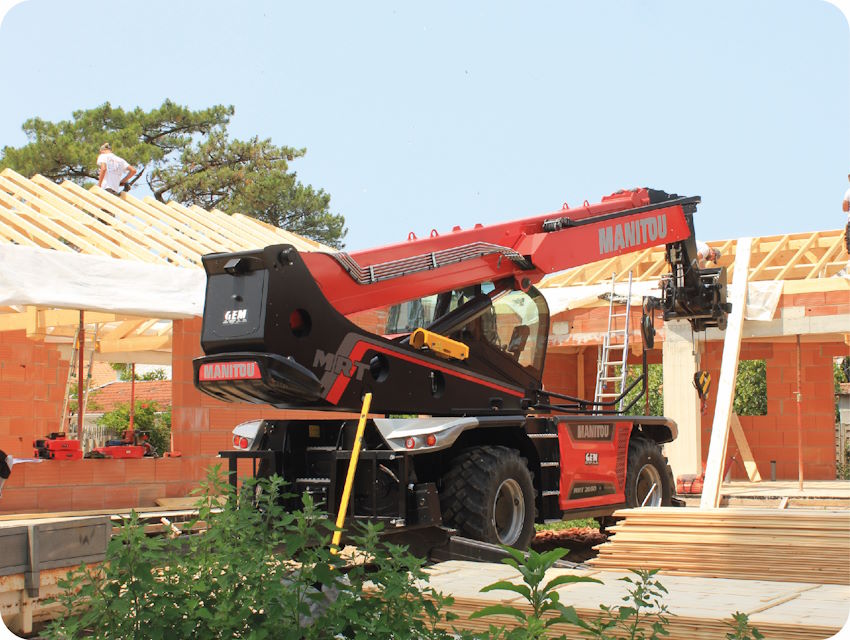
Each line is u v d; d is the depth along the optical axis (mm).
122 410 22406
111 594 3648
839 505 11727
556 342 15797
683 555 5941
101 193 14297
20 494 10016
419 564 3584
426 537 7309
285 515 3842
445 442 7098
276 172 31719
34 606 6090
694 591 4969
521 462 7859
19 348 15219
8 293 9805
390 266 7613
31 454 15195
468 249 8242
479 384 8219
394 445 7168
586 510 8680
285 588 3564
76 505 10438
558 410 9133
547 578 5371
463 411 8039
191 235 13891
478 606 4473
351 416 8609
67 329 15445
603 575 5691
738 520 6004
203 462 11656
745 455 16484
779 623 3986
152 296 10766
